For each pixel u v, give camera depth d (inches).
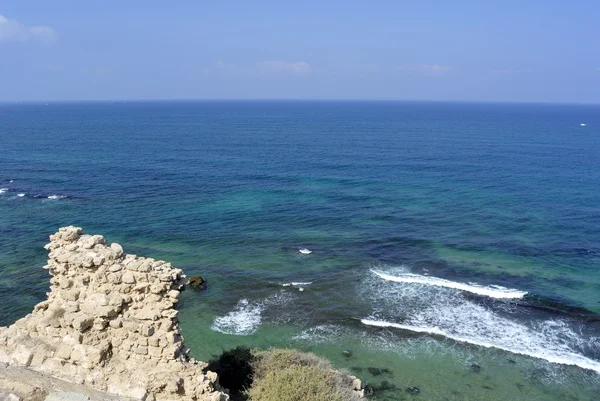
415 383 998.4
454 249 1764.3
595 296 1387.8
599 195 2559.1
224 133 6043.3
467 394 967.6
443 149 4429.1
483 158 3846.0
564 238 1883.6
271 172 3225.9
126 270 546.3
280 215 2177.7
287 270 1562.5
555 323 1235.2
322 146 4670.3
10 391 492.7
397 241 1846.7
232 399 660.7
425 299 1364.4
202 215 2162.9
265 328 1202.0
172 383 514.0
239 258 1658.5
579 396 967.6
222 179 2965.1
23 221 2021.4
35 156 3764.8
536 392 977.5
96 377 520.7
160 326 538.0
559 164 3538.4
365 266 1600.6
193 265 1589.6
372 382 995.9
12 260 1581.0
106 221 2044.8
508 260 1659.7
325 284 1459.2
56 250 576.1
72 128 6540.4
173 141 5036.9
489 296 1380.4
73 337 535.8
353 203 2395.4
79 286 554.3
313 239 1861.5
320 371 749.9
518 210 2273.6
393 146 4667.8
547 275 1536.7
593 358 1088.2
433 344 1139.3
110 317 537.3
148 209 2247.8
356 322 1233.4
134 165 3422.7
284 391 655.8
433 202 2422.5
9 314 1226.6
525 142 5004.9
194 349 1097.4
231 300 1347.2
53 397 487.8
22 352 538.3
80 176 2992.1
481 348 1122.7
